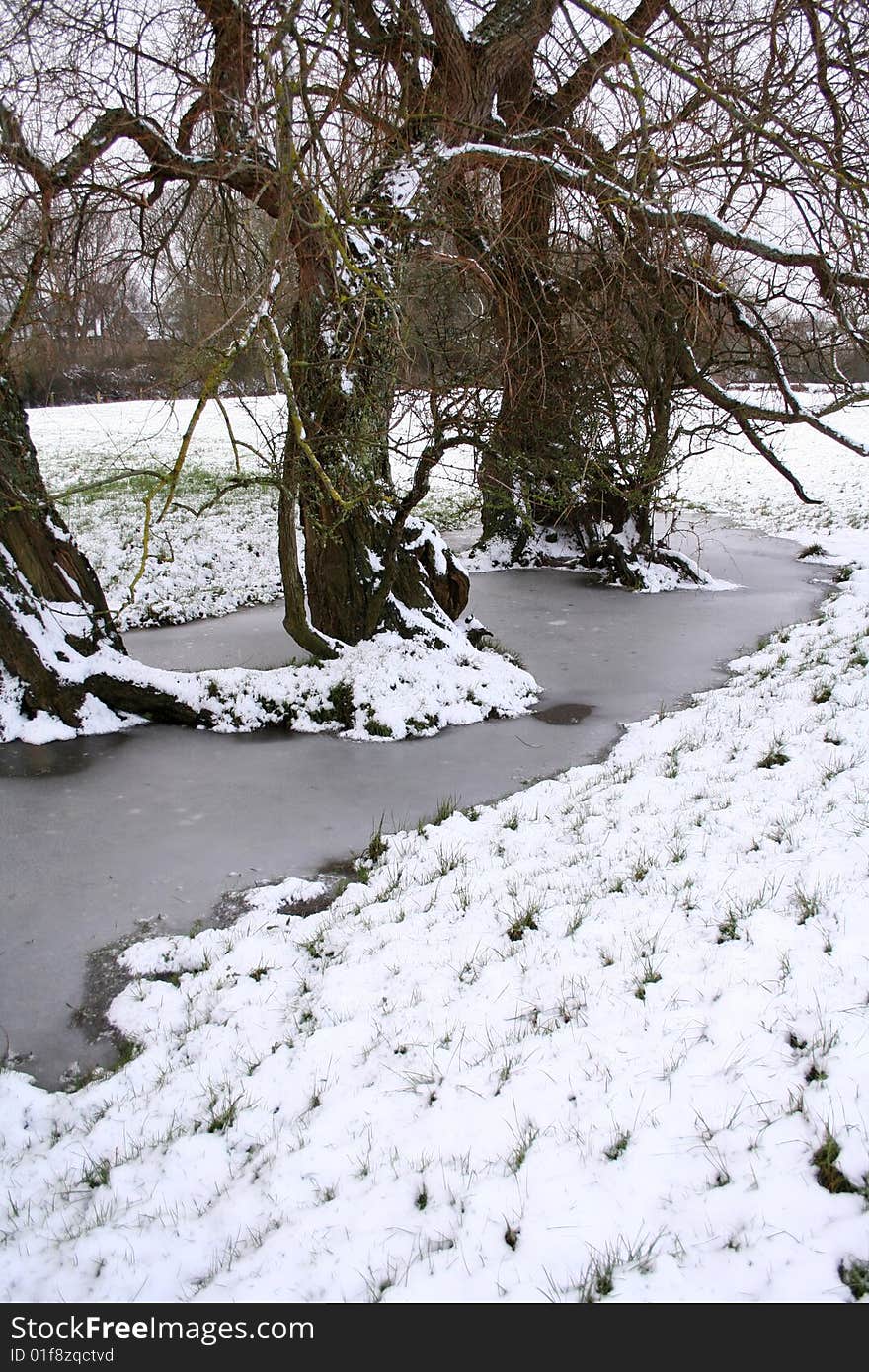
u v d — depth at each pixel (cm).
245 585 1516
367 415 927
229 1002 511
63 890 640
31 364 932
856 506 2283
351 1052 448
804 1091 348
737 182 868
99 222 878
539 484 1330
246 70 697
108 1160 406
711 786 700
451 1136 375
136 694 947
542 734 916
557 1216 321
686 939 477
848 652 1027
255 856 684
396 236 845
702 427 1373
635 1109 363
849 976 405
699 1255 294
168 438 2967
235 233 892
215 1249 348
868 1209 294
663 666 1120
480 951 518
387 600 1038
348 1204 352
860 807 594
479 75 881
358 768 841
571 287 1119
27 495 887
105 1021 516
